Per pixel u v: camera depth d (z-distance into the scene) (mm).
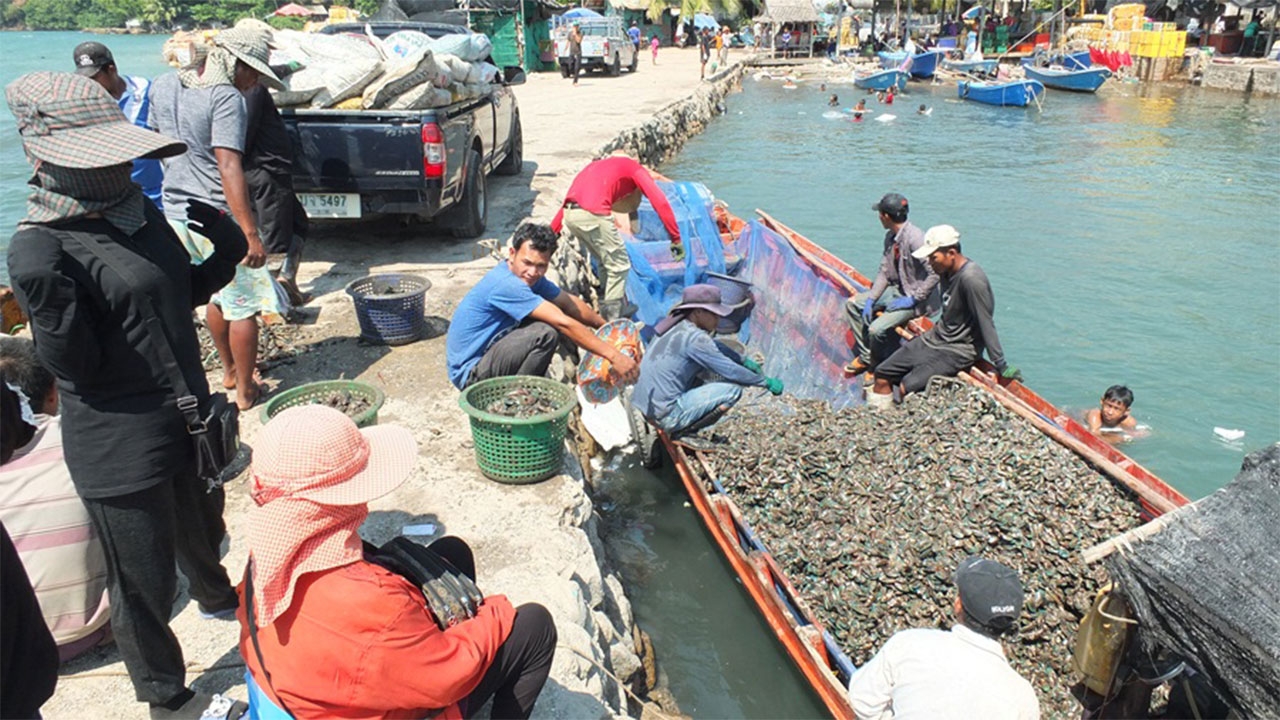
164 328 2994
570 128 18922
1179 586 3521
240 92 6141
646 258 9414
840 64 41844
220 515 3629
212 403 3195
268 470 2316
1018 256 12703
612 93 26312
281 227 6816
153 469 2992
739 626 5602
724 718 4918
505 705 2994
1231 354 9406
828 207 15883
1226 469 7262
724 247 10484
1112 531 4918
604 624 4684
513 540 4621
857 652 4645
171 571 3158
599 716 3648
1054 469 5359
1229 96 32125
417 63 8016
